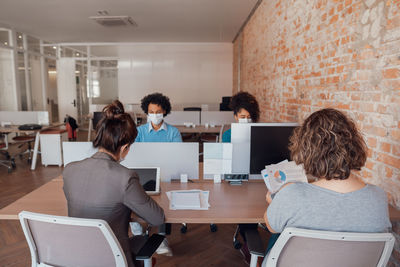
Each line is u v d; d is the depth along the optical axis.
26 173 5.00
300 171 1.82
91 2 5.59
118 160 1.45
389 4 1.64
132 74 10.66
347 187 1.04
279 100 4.07
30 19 6.88
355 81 2.02
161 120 2.78
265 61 5.01
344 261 1.08
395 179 1.62
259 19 5.54
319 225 1.03
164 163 2.19
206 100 10.69
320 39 2.62
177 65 10.58
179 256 2.50
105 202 1.27
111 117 1.38
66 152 2.13
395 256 1.69
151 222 1.42
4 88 7.84
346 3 2.14
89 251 1.21
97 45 10.44
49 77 10.06
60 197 1.90
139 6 5.86
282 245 1.06
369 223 1.01
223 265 2.38
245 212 1.66
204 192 1.95
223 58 10.47
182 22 7.19
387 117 1.68
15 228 2.98
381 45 1.72
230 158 2.16
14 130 5.18
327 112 1.09
